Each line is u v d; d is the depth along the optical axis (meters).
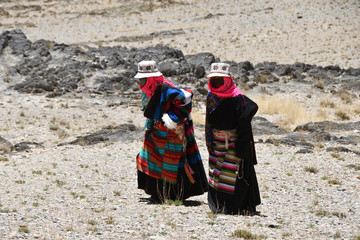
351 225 21.03
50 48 91.31
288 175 31.77
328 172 32.59
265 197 26.56
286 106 65.12
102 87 75.50
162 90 23.33
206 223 20.88
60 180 29.62
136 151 39.44
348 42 152.75
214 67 21.81
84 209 22.81
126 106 67.06
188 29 183.00
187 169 24.22
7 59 86.81
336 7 196.12
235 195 22.55
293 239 18.67
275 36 167.50
